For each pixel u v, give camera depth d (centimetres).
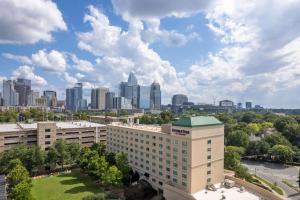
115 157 11538
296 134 18725
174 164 9300
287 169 13888
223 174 9925
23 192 7381
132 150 11944
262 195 8356
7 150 12375
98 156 11269
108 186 10056
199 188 8825
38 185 10125
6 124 17075
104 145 14300
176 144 9194
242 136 17338
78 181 10688
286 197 9500
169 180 9538
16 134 13425
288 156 14838
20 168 9062
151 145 10594
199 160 8838
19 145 12531
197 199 8031
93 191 9494
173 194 8906
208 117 9694
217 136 9612
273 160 15675
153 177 10444
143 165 11125
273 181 11588
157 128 12012
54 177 11256
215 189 8862
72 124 17488
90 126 16338
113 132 13662
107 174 9619
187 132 8694
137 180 11288
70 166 13162
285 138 18388
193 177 8606
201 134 8900
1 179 9662
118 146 13162
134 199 9094
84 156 11750
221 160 9794
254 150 16275
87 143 16050
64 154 12088
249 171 13250
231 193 8562
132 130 11931
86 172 11244
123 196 9319
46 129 13662
